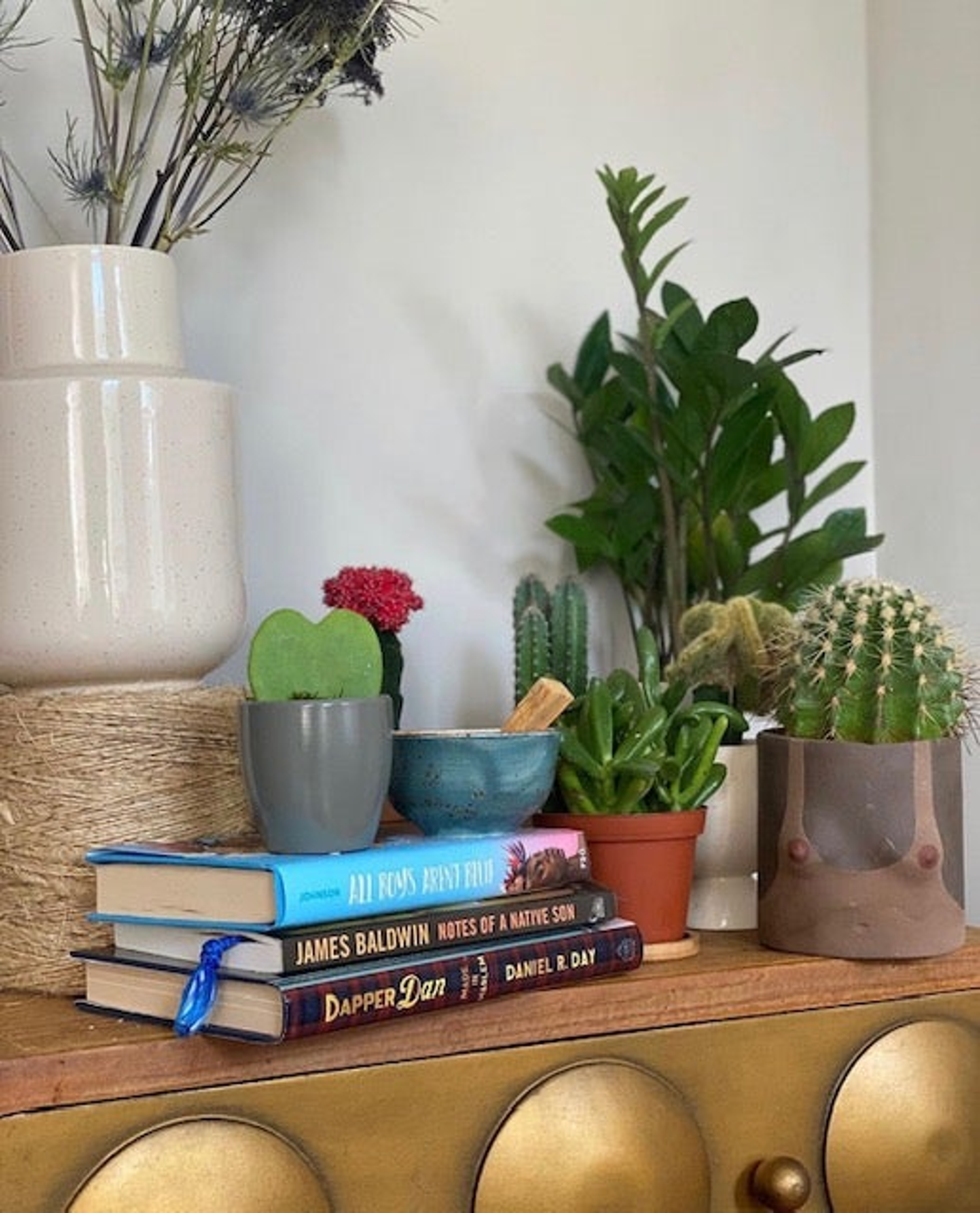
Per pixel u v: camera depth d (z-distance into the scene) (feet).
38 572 3.06
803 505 4.44
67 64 3.96
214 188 4.12
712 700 3.85
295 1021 2.57
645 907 3.30
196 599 3.16
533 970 2.92
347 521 4.28
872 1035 3.34
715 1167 3.17
